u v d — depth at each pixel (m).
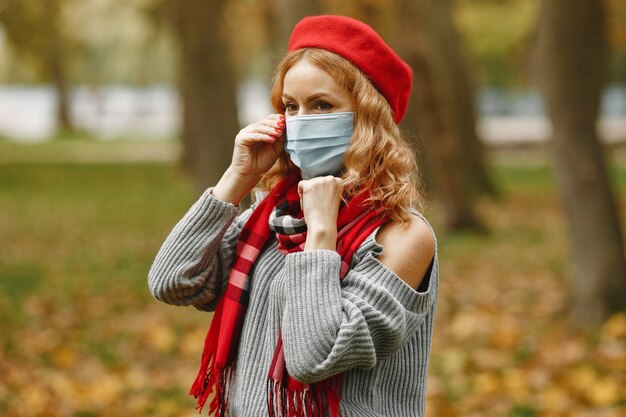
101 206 16.31
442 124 12.67
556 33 6.80
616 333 6.44
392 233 2.17
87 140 38.88
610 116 46.03
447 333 7.05
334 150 2.20
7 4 23.17
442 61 16.39
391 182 2.16
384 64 2.20
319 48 2.21
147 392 5.44
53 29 25.89
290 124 2.22
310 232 2.09
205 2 12.90
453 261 10.55
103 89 65.44
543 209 15.82
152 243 12.13
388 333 2.05
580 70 6.81
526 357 6.19
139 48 46.22
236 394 2.25
